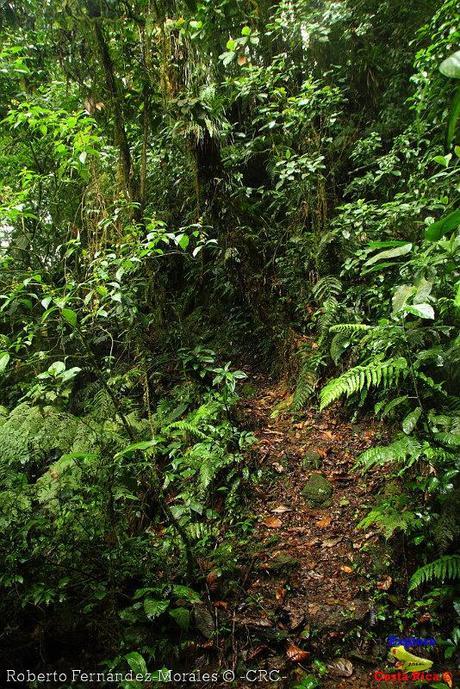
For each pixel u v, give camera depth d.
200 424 3.75
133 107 4.92
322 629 2.49
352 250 4.29
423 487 2.68
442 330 2.80
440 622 2.43
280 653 2.43
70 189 5.15
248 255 4.94
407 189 4.67
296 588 2.75
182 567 2.86
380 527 2.89
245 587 2.79
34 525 2.69
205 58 4.79
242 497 3.45
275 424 4.16
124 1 4.45
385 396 3.57
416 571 2.49
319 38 5.30
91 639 2.52
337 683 2.28
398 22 5.50
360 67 5.73
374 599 2.60
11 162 5.18
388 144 5.49
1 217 4.23
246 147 5.39
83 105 4.89
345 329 3.62
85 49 4.66
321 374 4.24
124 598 2.66
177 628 2.57
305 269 4.79
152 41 4.66
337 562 2.87
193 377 4.45
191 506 3.14
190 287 5.50
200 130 4.45
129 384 4.10
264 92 5.41
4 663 2.38
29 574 2.54
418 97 3.62
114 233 4.57
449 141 1.18
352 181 5.04
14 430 3.26
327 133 5.44
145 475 3.33
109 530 2.77
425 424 2.68
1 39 5.29
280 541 3.09
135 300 4.32
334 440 3.82
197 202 4.91
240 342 5.17
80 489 2.88
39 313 4.39
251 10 5.37
